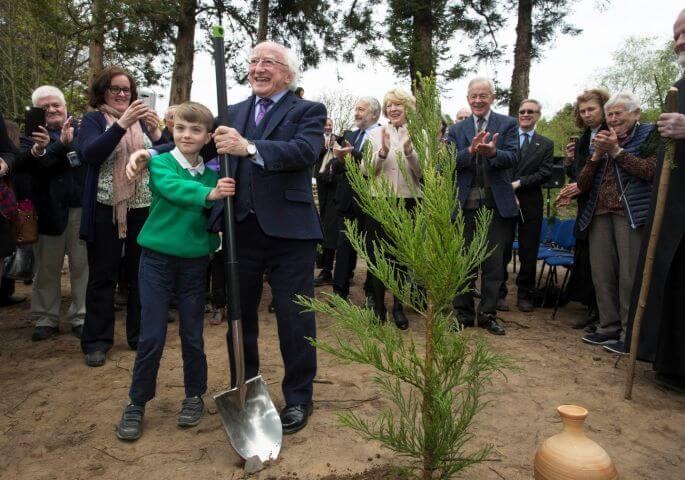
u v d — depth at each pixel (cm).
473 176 418
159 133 368
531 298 525
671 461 227
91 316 347
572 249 554
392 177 399
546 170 505
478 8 1312
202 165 271
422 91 163
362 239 170
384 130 373
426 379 160
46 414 271
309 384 261
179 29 1344
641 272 321
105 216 340
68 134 362
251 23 1479
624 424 263
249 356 269
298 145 236
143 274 259
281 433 233
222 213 253
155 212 258
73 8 1279
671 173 304
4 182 334
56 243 390
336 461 221
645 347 312
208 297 495
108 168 341
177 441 243
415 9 1191
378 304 424
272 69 249
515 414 272
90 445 239
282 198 248
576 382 319
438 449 162
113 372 330
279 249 252
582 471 161
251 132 255
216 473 214
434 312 159
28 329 425
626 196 377
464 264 153
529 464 221
